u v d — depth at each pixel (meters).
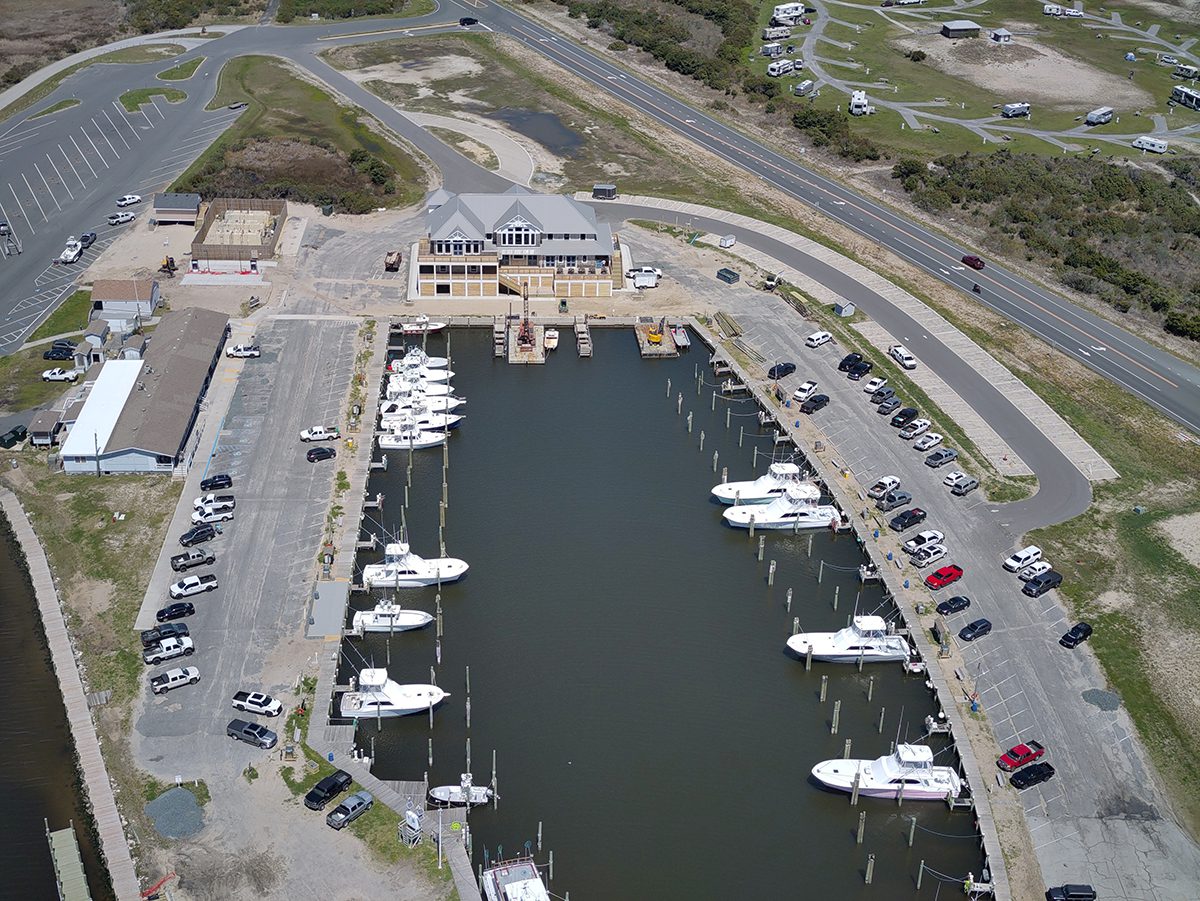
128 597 166.00
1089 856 135.50
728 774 146.88
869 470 197.62
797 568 180.38
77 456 187.38
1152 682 158.50
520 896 127.12
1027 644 163.88
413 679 158.00
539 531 185.50
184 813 135.62
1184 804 142.38
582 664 161.75
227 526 179.38
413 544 180.88
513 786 144.00
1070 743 149.12
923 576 175.62
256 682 153.12
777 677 161.00
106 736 145.00
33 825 136.62
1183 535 185.25
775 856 137.25
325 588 168.50
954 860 137.12
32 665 157.25
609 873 134.50
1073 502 191.50
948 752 149.62
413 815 134.50
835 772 145.00
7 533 179.00
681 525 188.50
